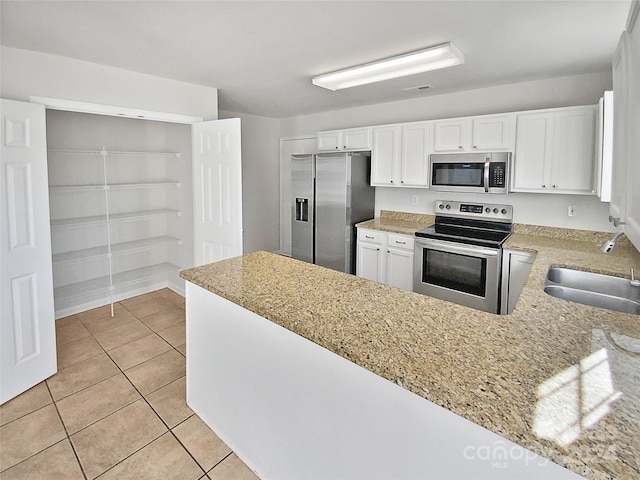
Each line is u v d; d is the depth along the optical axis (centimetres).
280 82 334
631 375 102
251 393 174
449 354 114
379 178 414
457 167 349
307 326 134
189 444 195
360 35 221
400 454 112
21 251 228
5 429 202
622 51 117
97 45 241
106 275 399
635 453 73
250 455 178
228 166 330
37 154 233
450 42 230
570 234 324
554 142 300
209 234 355
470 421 88
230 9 188
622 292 213
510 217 353
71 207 362
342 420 130
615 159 142
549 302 161
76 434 200
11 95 246
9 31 218
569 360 110
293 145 551
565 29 211
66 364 271
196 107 347
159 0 179
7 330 223
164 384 248
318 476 142
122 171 397
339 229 421
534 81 327
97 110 285
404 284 373
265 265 221
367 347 118
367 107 450
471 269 321
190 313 213
